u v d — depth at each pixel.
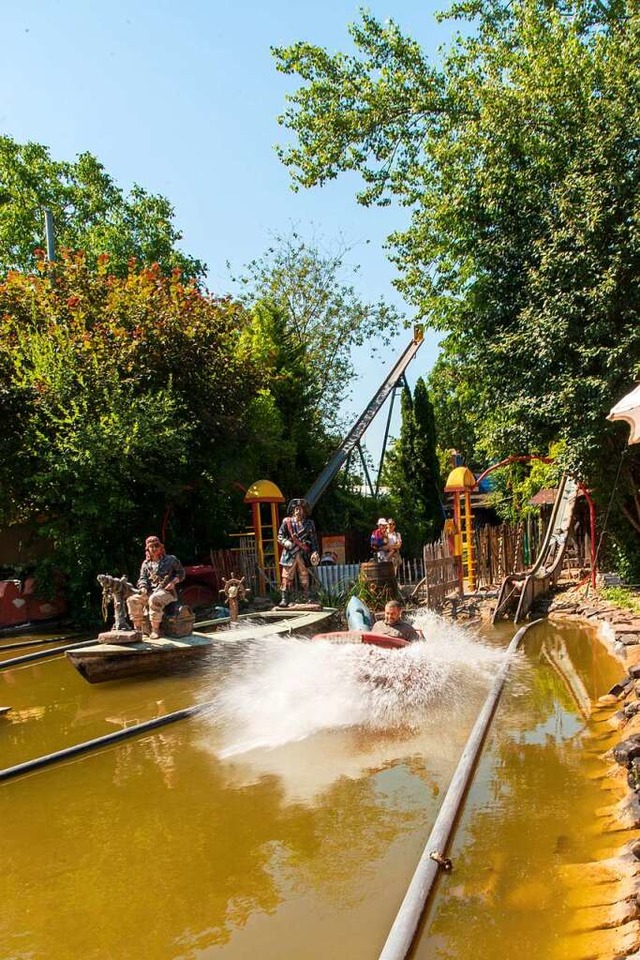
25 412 16.38
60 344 16.41
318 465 28.64
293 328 35.09
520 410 15.90
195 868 4.80
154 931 4.11
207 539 20.39
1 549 18.31
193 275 31.98
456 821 5.14
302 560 15.20
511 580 15.50
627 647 10.61
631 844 4.52
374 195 21.41
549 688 9.28
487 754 6.69
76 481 15.81
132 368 17.14
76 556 16.47
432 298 19.62
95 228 29.70
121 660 10.63
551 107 16.91
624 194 14.40
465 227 17.25
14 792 6.53
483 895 4.18
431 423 35.84
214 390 19.25
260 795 6.02
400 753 6.96
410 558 31.34
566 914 3.92
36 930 4.19
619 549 17.33
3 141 29.58
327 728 7.95
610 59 16.33
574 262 14.53
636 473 16.39
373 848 4.93
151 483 17.12
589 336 14.55
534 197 16.19
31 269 29.03
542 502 25.58
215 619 13.53
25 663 13.06
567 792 5.66
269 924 4.09
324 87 20.52
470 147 17.58
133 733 8.04
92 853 5.15
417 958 3.62
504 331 16.41
